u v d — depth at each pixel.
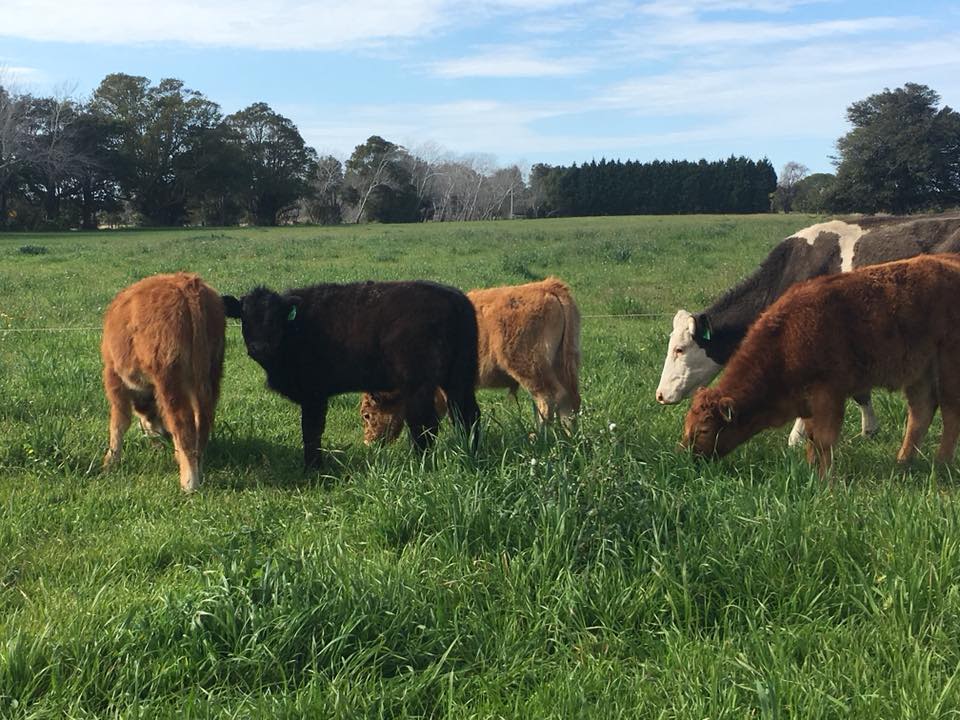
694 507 4.36
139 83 72.06
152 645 3.33
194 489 5.59
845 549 3.99
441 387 6.28
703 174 94.44
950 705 2.94
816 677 3.13
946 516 4.16
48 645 3.25
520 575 3.87
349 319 6.16
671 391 7.72
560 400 7.19
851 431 7.10
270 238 37.91
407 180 91.88
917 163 50.53
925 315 5.68
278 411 7.72
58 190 66.81
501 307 7.14
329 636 3.40
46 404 7.41
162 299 5.66
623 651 3.47
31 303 13.66
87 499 5.25
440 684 3.21
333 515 4.89
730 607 3.69
